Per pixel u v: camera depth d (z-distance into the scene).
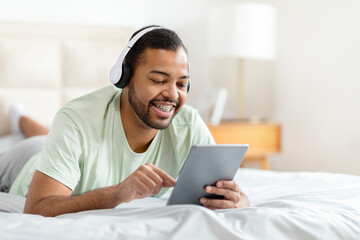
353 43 2.65
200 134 1.38
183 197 1.07
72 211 1.04
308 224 0.93
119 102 1.26
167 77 1.11
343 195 1.30
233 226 0.89
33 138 1.93
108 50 2.98
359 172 2.62
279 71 3.30
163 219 0.90
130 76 1.15
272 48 3.00
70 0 3.02
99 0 3.07
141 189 0.99
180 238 0.83
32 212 1.08
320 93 2.92
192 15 3.28
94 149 1.20
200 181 1.07
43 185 1.10
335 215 1.01
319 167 2.94
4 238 0.80
